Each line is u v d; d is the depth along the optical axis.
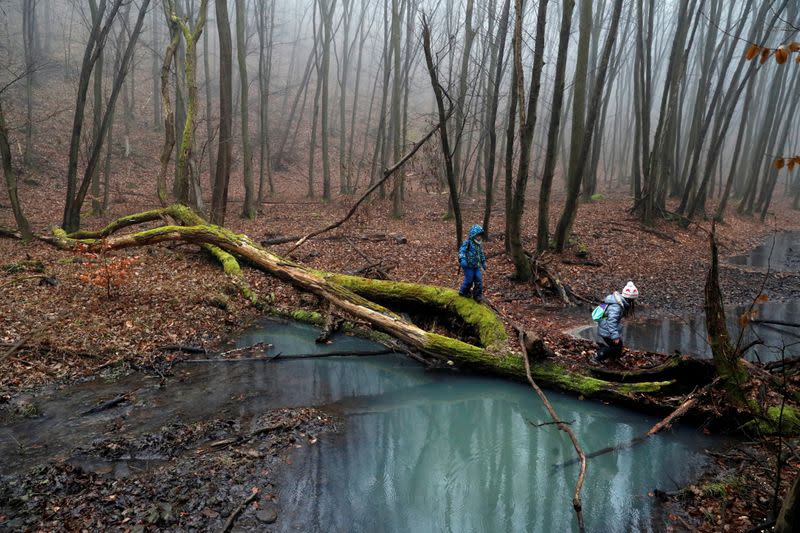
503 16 12.10
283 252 13.70
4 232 12.96
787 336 9.19
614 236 17.27
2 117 11.73
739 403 5.55
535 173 31.72
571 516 4.38
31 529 3.74
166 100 12.95
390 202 22.61
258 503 4.27
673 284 12.77
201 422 5.56
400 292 8.90
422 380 7.39
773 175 23.88
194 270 11.39
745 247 18.47
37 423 5.34
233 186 26.03
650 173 18.38
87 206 19.02
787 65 24.00
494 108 13.26
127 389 6.32
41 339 6.89
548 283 11.61
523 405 6.65
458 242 11.41
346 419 6.04
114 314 8.31
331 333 8.96
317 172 30.20
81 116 13.19
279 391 6.65
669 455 5.27
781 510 3.06
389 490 4.66
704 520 4.13
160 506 4.08
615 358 7.20
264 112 21.25
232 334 8.72
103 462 4.69
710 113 18.23
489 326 7.77
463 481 4.95
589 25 14.01
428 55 8.45
